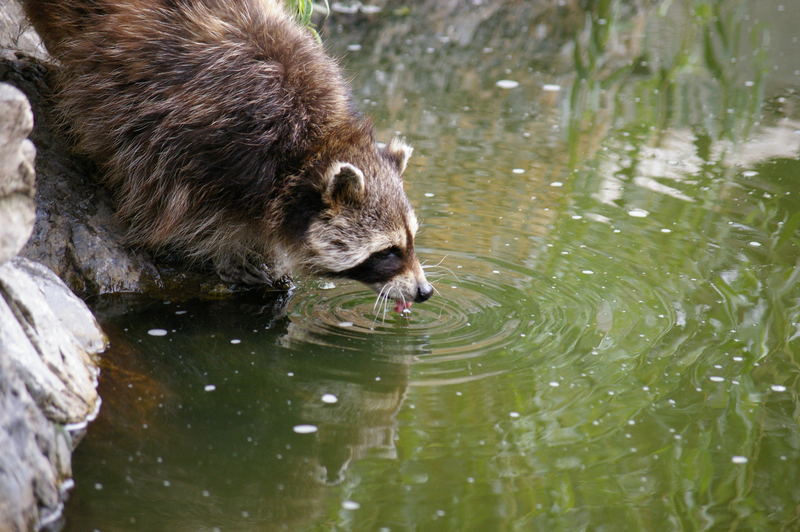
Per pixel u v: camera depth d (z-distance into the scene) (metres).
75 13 7.44
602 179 10.38
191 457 5.61
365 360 6.86
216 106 7.10
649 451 5.75
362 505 5.21
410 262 7.66
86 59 7.33
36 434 4.98
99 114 7.34
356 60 14.41
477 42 15.76
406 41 15.52
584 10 17.33
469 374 6.64
